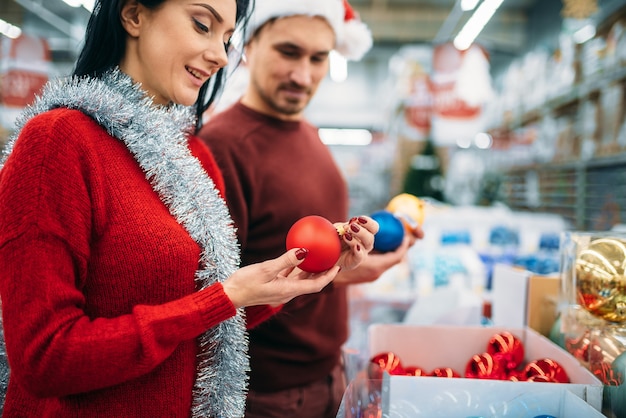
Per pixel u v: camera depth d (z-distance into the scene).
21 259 0.72
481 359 1.29
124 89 0.91
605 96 2.92
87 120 0.85
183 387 0.92
